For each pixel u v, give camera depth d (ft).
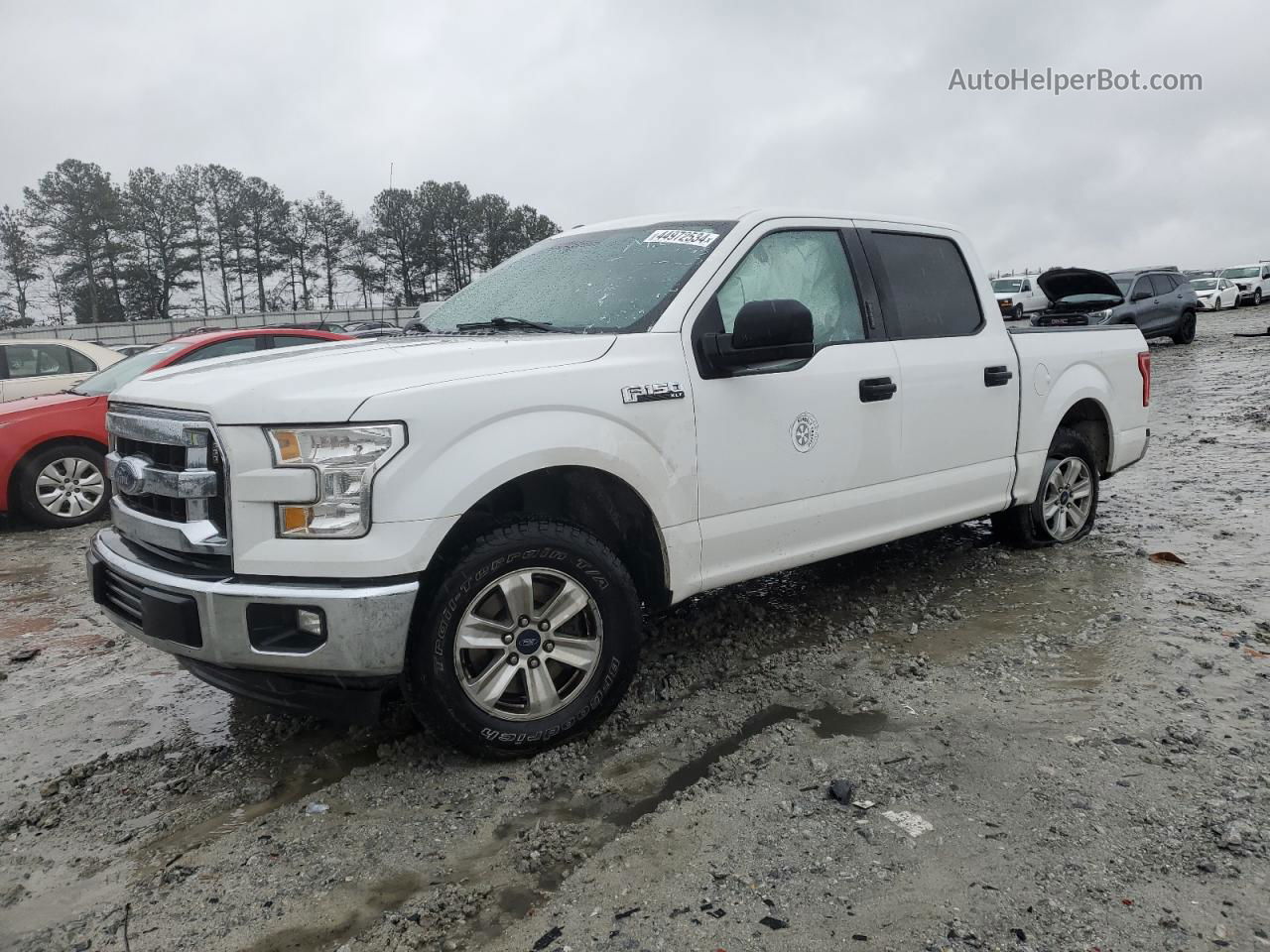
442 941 7.58
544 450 10.16
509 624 10.32
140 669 14.39
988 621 14.53
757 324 11.34
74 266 258.78
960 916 7.55
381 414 9.36
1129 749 10.18
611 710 11.10
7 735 12.14
